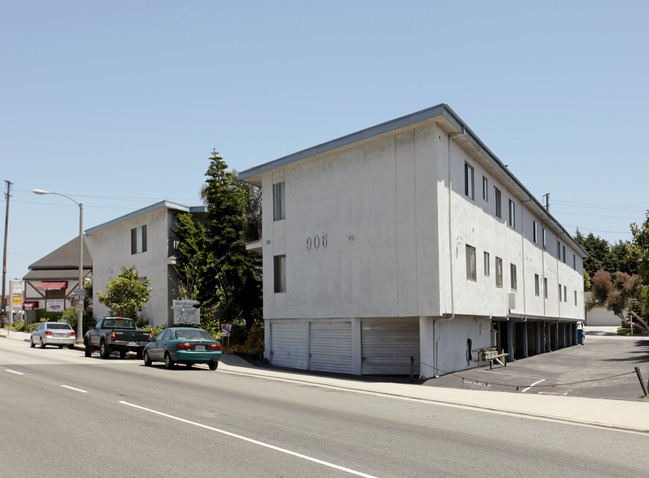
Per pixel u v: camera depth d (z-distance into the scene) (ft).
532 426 38.63
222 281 116.37
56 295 189.47
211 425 36.29
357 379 73.26
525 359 108.99
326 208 83.61
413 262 72.84
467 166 83.25
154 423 36.65
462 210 79.41
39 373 65.98
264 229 94.22
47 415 39.11
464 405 49.44
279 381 66.13
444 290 71.87
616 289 222.89
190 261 116.78
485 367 88.63
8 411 40.55
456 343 81.71
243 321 117.91
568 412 44.55
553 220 135.54
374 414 42.80
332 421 38.93
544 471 26.08
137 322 123.34
